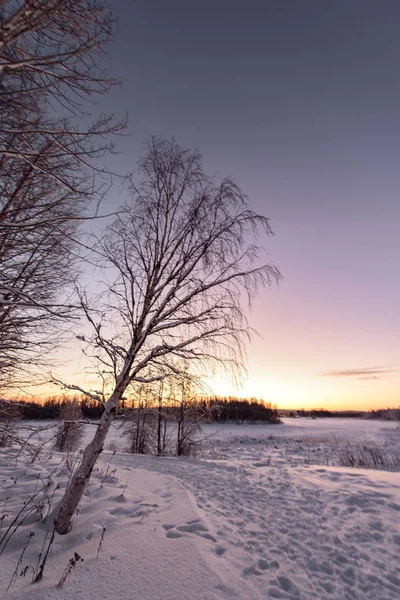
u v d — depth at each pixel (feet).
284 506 19.75
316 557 13.00
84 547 12.48
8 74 10.77
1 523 14.44
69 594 9.36
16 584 9.89
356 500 20.24
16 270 18.92
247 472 31.17
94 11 10.13
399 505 18.95
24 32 9.32
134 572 10.64
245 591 10.16
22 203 15.42
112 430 95.40
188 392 16.48
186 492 21.66
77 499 14.15
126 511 16.89
